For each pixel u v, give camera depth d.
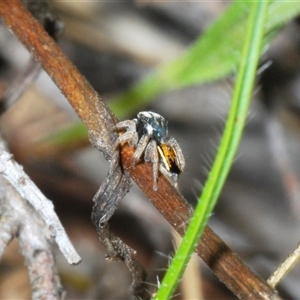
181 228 0.12
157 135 0.12
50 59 0.12
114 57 0.18
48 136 0.15
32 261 0.13
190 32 0.18
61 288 0.13
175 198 0.12
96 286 0.16
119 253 0.12
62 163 0.16
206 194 0.11
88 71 0.18
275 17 0.12
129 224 0.16
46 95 0.16
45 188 0.16
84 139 0.15
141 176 0.12
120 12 0.18
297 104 0.16
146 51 0.17
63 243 0.12
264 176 0.16
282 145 0.16
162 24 0.18
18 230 0.13
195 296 0.14
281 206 0.16
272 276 0.12
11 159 0.12
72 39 0.17
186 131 0.17
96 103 0.12
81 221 0.16
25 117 0.16
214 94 0.17
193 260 0.14
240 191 0.16
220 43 0.13
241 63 0.11
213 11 0.18
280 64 0.17
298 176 0.16
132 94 0.14
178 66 0.13
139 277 0.12
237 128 0.11
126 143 0.12
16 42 0.16
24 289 0.15
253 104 0.16
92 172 0.16
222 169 0.11
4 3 0.12
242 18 0.13
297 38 0.16
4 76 0.16
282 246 0.16
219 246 0.12
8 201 0.13
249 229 0.16
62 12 0.17
